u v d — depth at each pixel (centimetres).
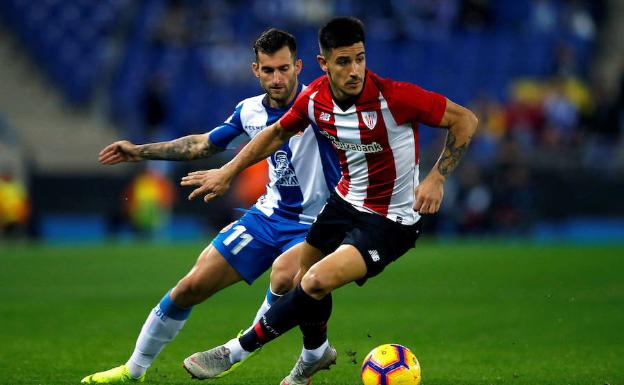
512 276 5497
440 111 2170
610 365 2900
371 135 2189
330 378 2672
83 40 9656
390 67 9769
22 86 9494
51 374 2677
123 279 5362
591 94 9256
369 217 2242
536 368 2853
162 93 8625
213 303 4491
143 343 2494
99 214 7981
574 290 4872
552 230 7912
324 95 2220
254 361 2966
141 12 9831
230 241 2503
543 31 10294
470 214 7838
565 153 8144
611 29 10712
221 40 9588
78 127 9206
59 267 5953
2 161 7888
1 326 3716
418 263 6209
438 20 10131
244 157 2302
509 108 8700
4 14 9894
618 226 7912
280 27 9712
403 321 3897
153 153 2570
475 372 2786
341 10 9944
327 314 2362
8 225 7750
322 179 2520
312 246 2336
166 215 7944
